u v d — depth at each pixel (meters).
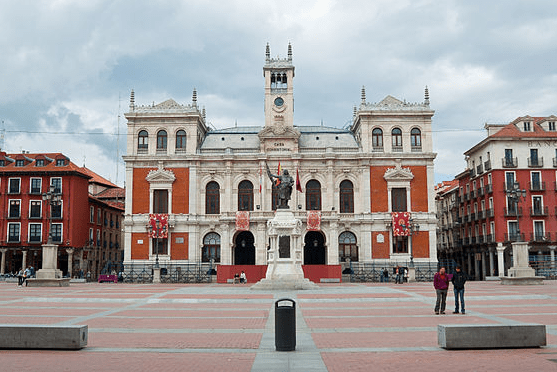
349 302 31.64
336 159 71.19
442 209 102.62
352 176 71.25
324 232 69.25
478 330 15.48
